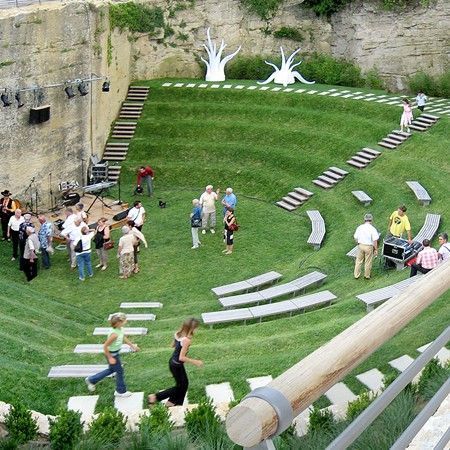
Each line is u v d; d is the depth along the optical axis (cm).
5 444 1307
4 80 3372
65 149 3791
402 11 4859
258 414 272
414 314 361
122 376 1741
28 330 2302
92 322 2636
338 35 5084
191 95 4719
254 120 4494
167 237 3466
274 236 3478
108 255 3272
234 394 1761
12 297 2695
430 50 4897
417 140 4053
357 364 321
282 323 2314
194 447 1155
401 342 1762
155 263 3203
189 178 4150
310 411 1221
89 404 1741
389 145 4056
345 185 3844
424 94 4503
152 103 4644
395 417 872
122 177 4147
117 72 4469
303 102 4603
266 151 4234
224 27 5094
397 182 3747
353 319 2208
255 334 2258
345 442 312
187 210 3806
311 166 4059
